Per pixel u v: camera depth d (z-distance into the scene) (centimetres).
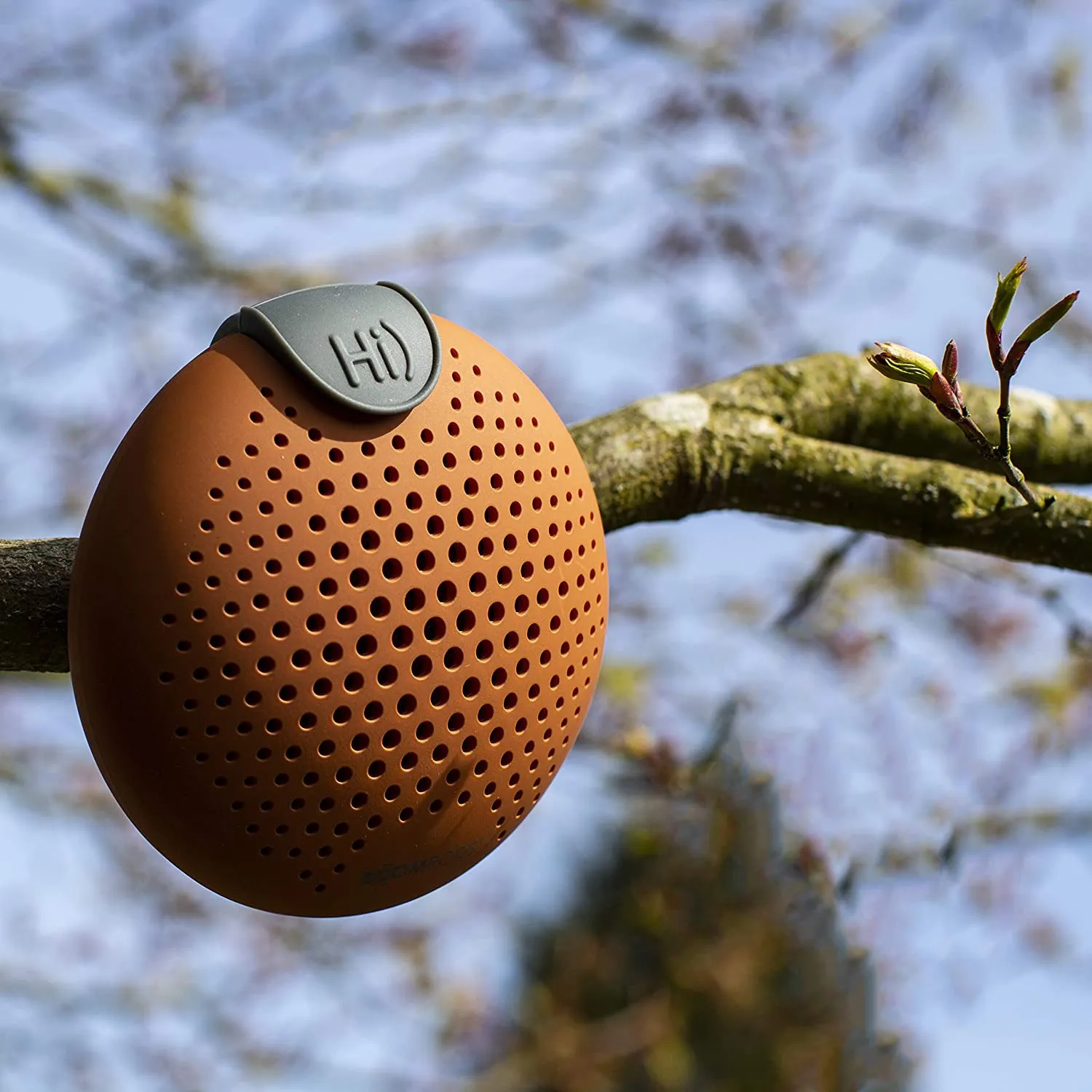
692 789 137
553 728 74
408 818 73
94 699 72
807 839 147
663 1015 220
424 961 203
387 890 74
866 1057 211
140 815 73
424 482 72
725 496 86
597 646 75
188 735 71
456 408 73
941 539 86
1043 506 79
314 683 71
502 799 74
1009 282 77
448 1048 216
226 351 72
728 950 208
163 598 71
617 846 287
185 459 71
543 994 225
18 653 76
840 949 206
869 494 86
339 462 72
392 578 72
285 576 71
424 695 72
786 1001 216
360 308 73
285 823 72
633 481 84
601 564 75
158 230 159
